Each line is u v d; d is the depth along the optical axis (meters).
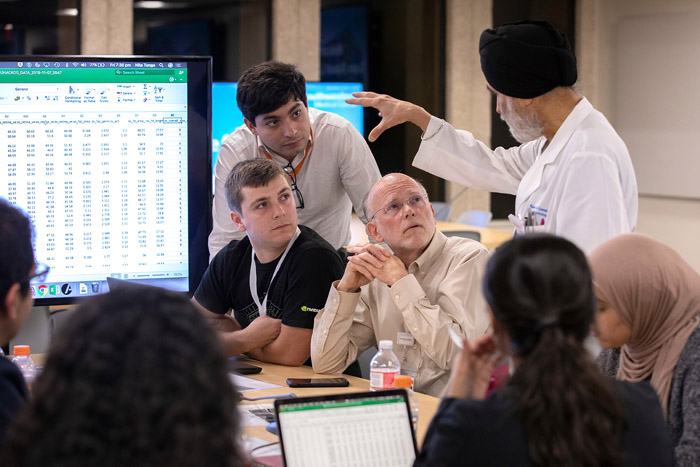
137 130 2.53
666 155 8.28
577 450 1.12
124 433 0.89
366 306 2.66
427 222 2.57
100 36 7.02
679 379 1.68
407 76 8.62
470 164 2.87
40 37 7.07
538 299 1.19
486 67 2.41
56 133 2.48
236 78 7.87
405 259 2.63
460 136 2.88
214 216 3.15
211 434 0.92
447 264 2.58
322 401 1.54
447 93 8.75
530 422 1.14
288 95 2.74
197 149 2.57
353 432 1.52
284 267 2.66
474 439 1.16
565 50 2.34
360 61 8.40
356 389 2.32
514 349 1.23
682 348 1.71
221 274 2.80
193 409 0.91
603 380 1.17
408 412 1.57
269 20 7.87
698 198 7.98
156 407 0.89
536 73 2.33
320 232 3.15
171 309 0.97
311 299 2.59
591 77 9.05
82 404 0.89
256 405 2.12
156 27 7.53
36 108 2.46
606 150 2.29
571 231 2.27
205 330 0.98
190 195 2.59
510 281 1.21
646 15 8.45
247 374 2.50
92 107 2.50
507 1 8.97
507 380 1.26
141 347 0.92
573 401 1.13
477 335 2.47
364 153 3.07
